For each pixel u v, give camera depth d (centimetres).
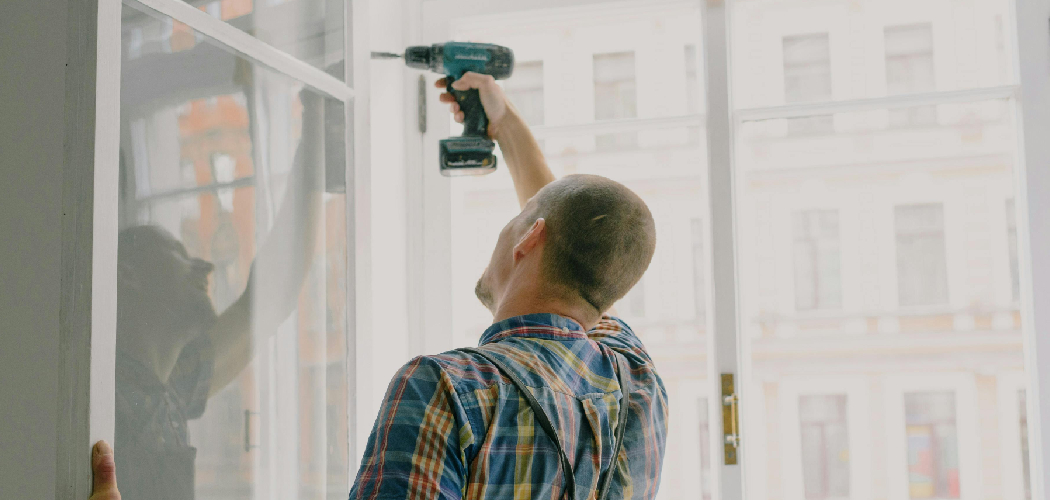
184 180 110
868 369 675
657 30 570
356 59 149
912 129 639
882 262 662
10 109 88
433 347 208
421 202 210
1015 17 178
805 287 682
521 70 571
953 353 654
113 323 87
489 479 72
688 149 584
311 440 140
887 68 565
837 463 686
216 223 117
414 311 209
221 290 118
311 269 141
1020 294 179
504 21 211
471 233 532
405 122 210
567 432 79
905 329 662
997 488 644
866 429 678
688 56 569
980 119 624
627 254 89
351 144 146
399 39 207
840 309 676
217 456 116
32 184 87
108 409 86
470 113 153
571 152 589
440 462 69
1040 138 174
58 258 85
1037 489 172
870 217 659
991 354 645
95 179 85
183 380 108
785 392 692
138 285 100
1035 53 176
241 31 120
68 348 84
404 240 208
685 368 618
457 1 208
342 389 144
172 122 107
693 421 619
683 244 614
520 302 90
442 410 71
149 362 101
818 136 660
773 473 697
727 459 186
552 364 83
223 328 118
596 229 87
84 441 83
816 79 575
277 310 131
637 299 627
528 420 76
